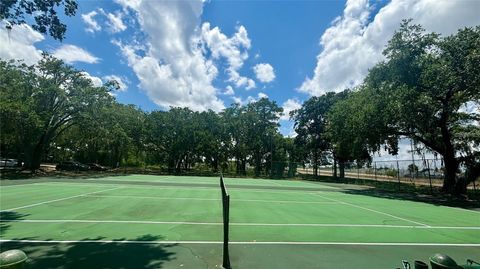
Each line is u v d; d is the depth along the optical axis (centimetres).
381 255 646
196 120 5056
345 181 3900
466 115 2339
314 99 4841
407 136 2439
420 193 2364
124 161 5581
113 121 3878
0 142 3997
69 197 1431
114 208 1142
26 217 947
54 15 1023
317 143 4653
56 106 3591
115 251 621
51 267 526
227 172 5131
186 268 536
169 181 2716
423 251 689
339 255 638
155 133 4900
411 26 2184
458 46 1952
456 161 2345
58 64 3556
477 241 802
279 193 1983
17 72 3294
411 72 2175
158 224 885
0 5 935
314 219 1049
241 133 5297
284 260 596
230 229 848
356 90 2834
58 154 5559
